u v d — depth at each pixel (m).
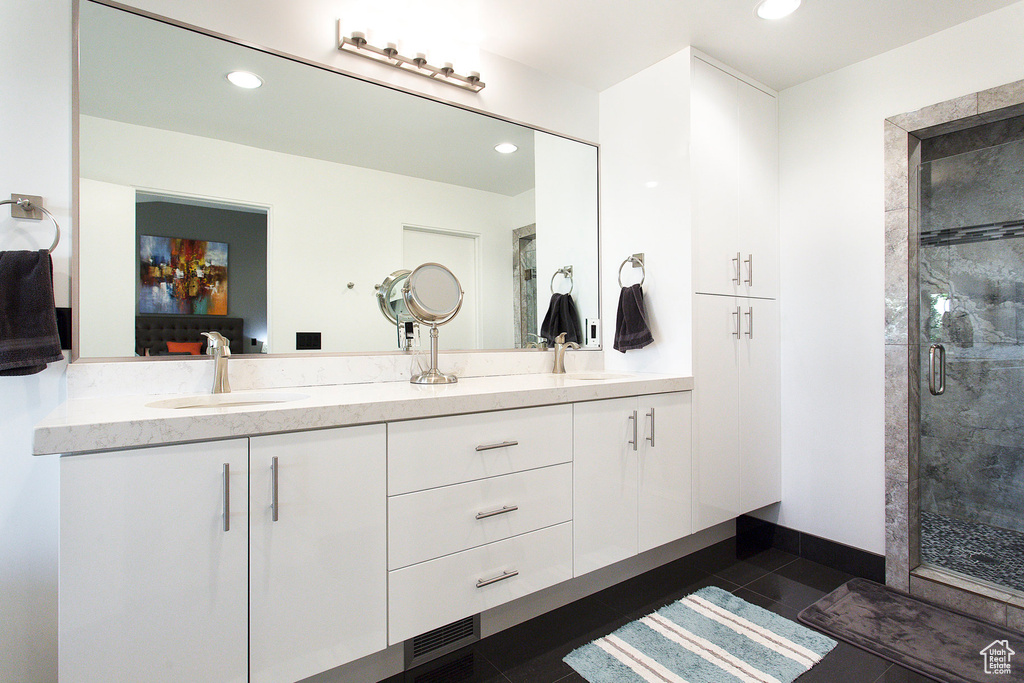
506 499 1.65
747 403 2.50
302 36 1.83
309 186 1.86
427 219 2.14
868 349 2.35
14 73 1.40
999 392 2.06
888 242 2.27
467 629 1.79
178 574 1.12
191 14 1.63
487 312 2.31
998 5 1.97
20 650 1.38
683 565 2.46
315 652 1.29
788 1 1.95
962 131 2.18
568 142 2.58
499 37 2.19
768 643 1.77
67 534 1.02
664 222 2.37
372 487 1.38
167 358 1.60
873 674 1.61
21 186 1.40
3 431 1.37
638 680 1.56
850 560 2.38
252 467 1.21
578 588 2.12
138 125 1.56
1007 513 2.03
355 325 1.95
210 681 1.16
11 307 1.29
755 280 2.55
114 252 1.52
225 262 1.71
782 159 2.70
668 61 2.35
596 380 2.21
